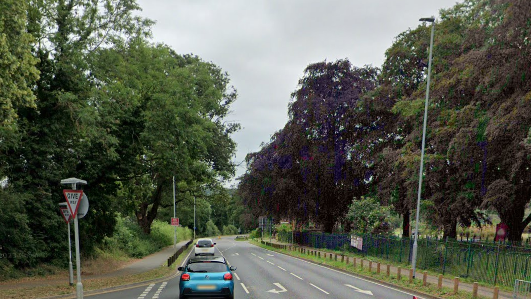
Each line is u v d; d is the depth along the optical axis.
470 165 24.88
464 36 28.31
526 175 22.69
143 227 47.50
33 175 20.44
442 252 21.73
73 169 22.09
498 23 22.41
